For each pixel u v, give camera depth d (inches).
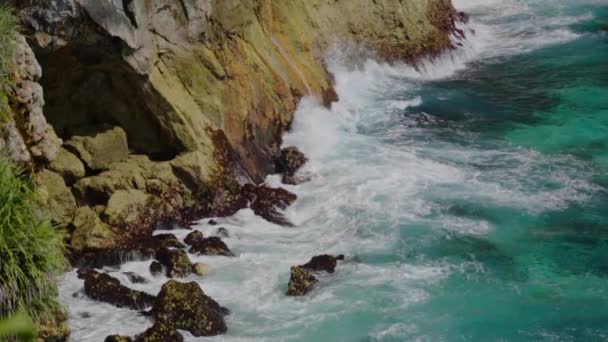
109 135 775.1
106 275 663.8
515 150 922.7
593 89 1106.1
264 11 970.7
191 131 802.2
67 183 741.9
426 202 807.1
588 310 641.6
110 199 725.9
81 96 771.4
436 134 970.7
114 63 745.6
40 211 553.3
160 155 815.7
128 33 733.3
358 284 676.7
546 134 965.2
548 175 859.4
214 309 629.6
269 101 915.4
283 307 649.0
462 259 714.8
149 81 775.7
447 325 625.0
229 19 892.0
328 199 818.2
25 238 499.2
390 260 714.8
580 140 947.3
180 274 685.3
